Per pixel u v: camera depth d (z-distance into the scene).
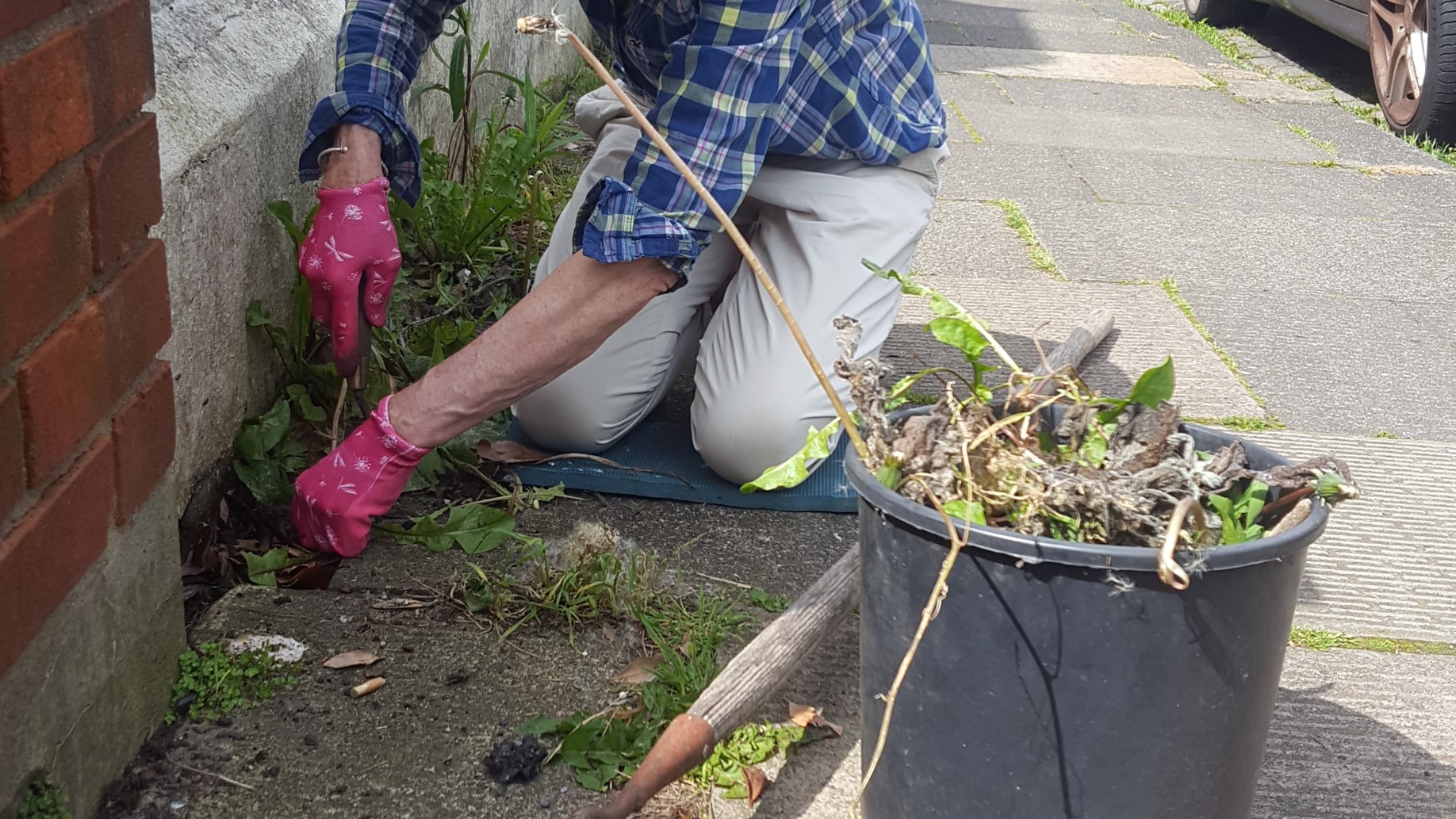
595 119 2.75
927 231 4.07
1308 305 3.62
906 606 1.34
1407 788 1.78
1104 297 3.58
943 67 6.77
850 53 2.26
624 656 1.91
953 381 2.98
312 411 2.41
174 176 1.93
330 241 2.04
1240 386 3.06
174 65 2.12
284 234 2.48
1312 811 1.73
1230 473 1.38
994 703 1.31
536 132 3.39
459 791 1.62
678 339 2.51
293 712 1.74
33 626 1.25
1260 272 3.87
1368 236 4.26
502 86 4.26
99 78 1.32
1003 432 1.44
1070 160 5.05
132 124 1.43
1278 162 5.18
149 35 1.46
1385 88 5.81
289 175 2.50
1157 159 5.13
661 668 1.82
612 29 2.31
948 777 1.37
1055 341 3.25
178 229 1.95
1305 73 7.07
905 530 1.32
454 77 3.17
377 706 1.76
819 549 2.25
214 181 2.11
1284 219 4.41
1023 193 4.56
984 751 1.33
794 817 1.63
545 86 4.87
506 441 2.45
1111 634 1.24
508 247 3.29
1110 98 6.25
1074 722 1.28
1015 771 1.33
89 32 1.29
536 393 2.38
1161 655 1.25
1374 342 3.39
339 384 2.47
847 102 2.26
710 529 2.29
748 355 2.31
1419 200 4.72
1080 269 3.81
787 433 2.28
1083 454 1.41
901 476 1.39
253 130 2.29
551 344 1.98
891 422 1.50
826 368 2.30
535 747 1.67
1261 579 1.26
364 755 1.67
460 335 2.74
